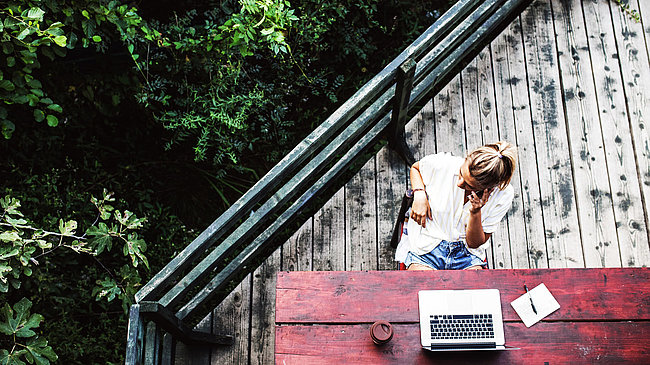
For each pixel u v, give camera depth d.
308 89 5.12
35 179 4.40
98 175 4.74
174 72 4.34
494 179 2.84
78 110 4.65
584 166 4.13
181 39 4.20
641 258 3.89
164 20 4.67
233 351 3.66
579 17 4.62
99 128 4.90
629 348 2.72
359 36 4.94
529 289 2.83
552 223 3.98
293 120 5.20
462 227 3.23
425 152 4.20
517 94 4.37
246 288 3.82
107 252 4.71
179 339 3.32
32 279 4.15
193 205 5.25
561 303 2.80
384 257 3.91
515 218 3.99
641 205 4.03
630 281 2.86
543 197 4.05
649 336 2.74
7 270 3.42
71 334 4.37
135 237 3.92
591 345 2.72
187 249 2.94
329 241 3.95
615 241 3.94
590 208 4.02
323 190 3.97
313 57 4.79
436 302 2.78
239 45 4.03
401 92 3.65
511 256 3.90
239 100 4.46
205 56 4.26
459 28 3.99
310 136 3.26
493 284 2.84
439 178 3.21
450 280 2.85
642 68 4.45
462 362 2.68
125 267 4.21
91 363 4.40
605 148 4.19
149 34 3.91
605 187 4.07
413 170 3.30
